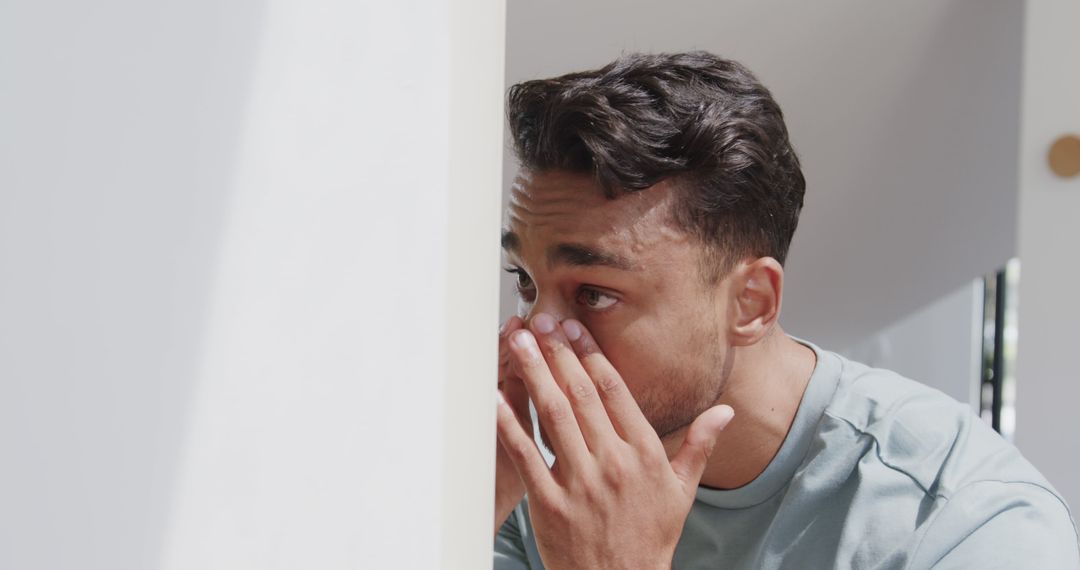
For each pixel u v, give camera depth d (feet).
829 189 8.30
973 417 3.31
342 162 0.99
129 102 0.92
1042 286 5.74
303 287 0.98
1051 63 5.70
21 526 0.89
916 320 10.80
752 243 2.92
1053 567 2.70
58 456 0.90
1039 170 5.74
